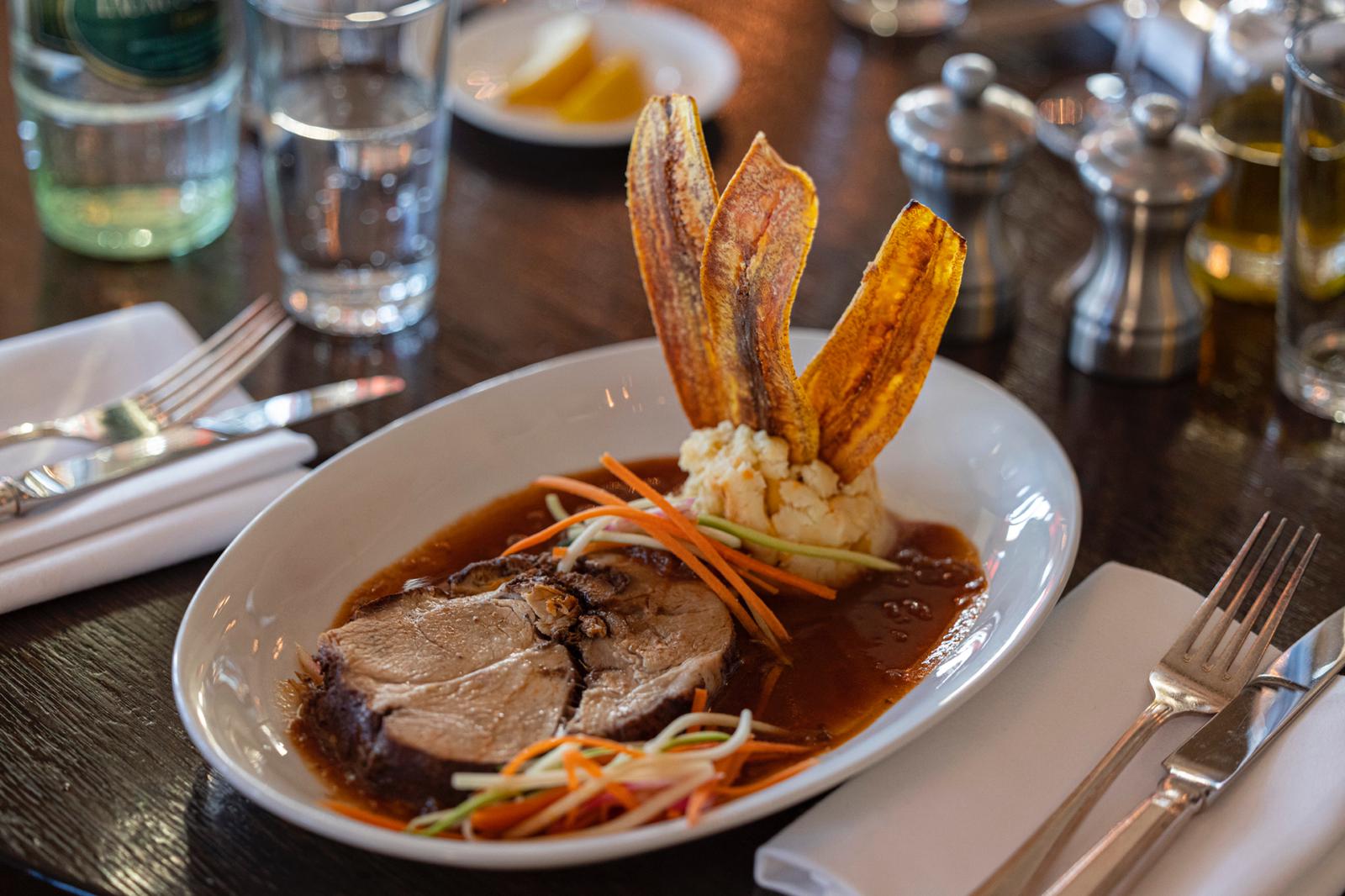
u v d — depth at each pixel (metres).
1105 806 0.69
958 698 0.69
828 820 0.68
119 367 0.86
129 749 0.71
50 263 0.94
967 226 0.89
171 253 0.96
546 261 0.96
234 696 0.71
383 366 0.89
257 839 0.69
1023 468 0.79
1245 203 0.90
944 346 0.91
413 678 0.71
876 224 0.98
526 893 0.68
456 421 0.80
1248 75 0.89
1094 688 0.72
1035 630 0.71
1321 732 0.70
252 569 0.74
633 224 0.77
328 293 0.90
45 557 0.76
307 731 0.71
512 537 0.79
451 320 0.92
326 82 0.88
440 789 0.68
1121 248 0.87
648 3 1.16
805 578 0.77
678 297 0.77
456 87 1.06
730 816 0.65
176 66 0.91
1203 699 0.71
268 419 0.83
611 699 0.71
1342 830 0.68
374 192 0.88
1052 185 1.01
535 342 0.91
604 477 0.81
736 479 0.76
